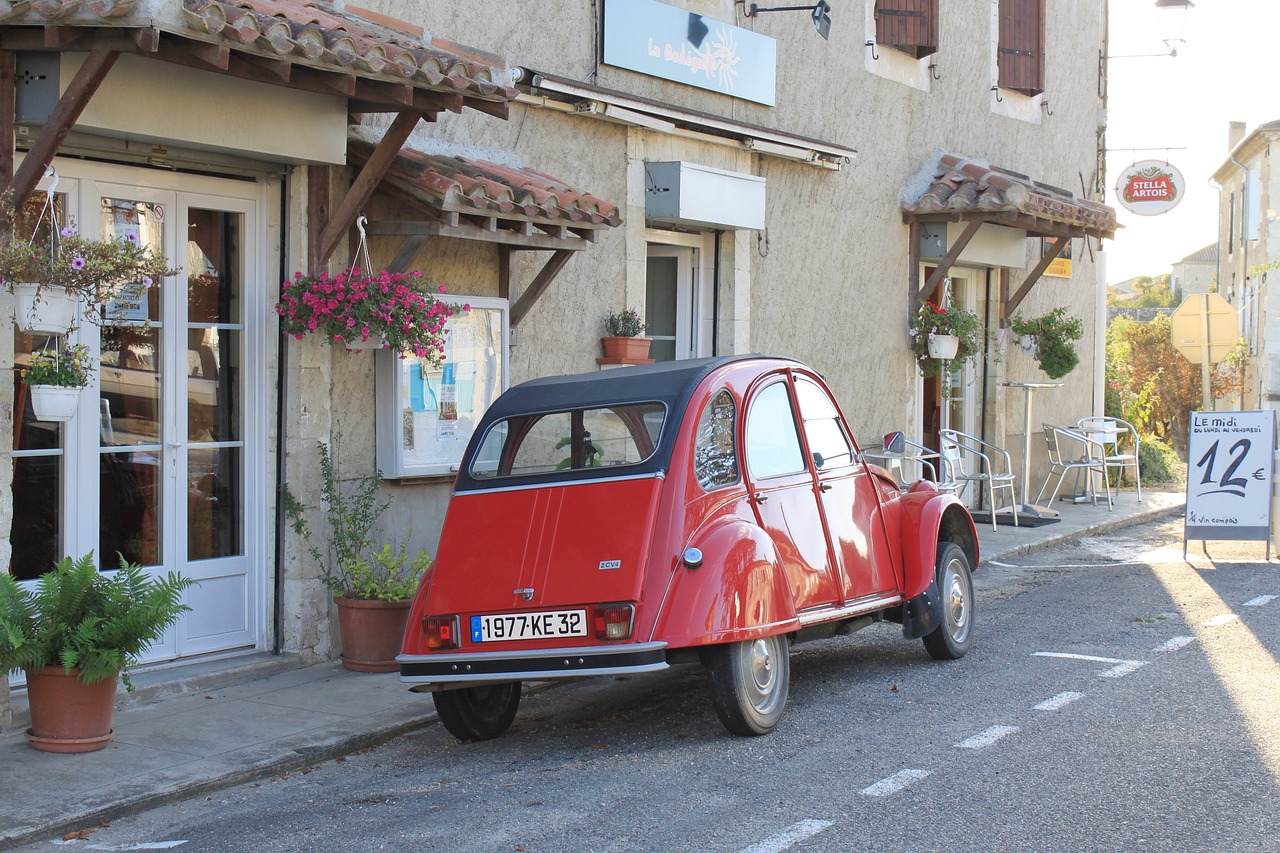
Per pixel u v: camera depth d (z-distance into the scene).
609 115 10.09
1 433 6.33
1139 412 28.12
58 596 6.04
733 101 11.69
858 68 13.33
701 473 6.30
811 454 7.16
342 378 8.21
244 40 6.11
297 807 5.54
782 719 6.75
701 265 11.72
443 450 8.69
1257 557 12.34
